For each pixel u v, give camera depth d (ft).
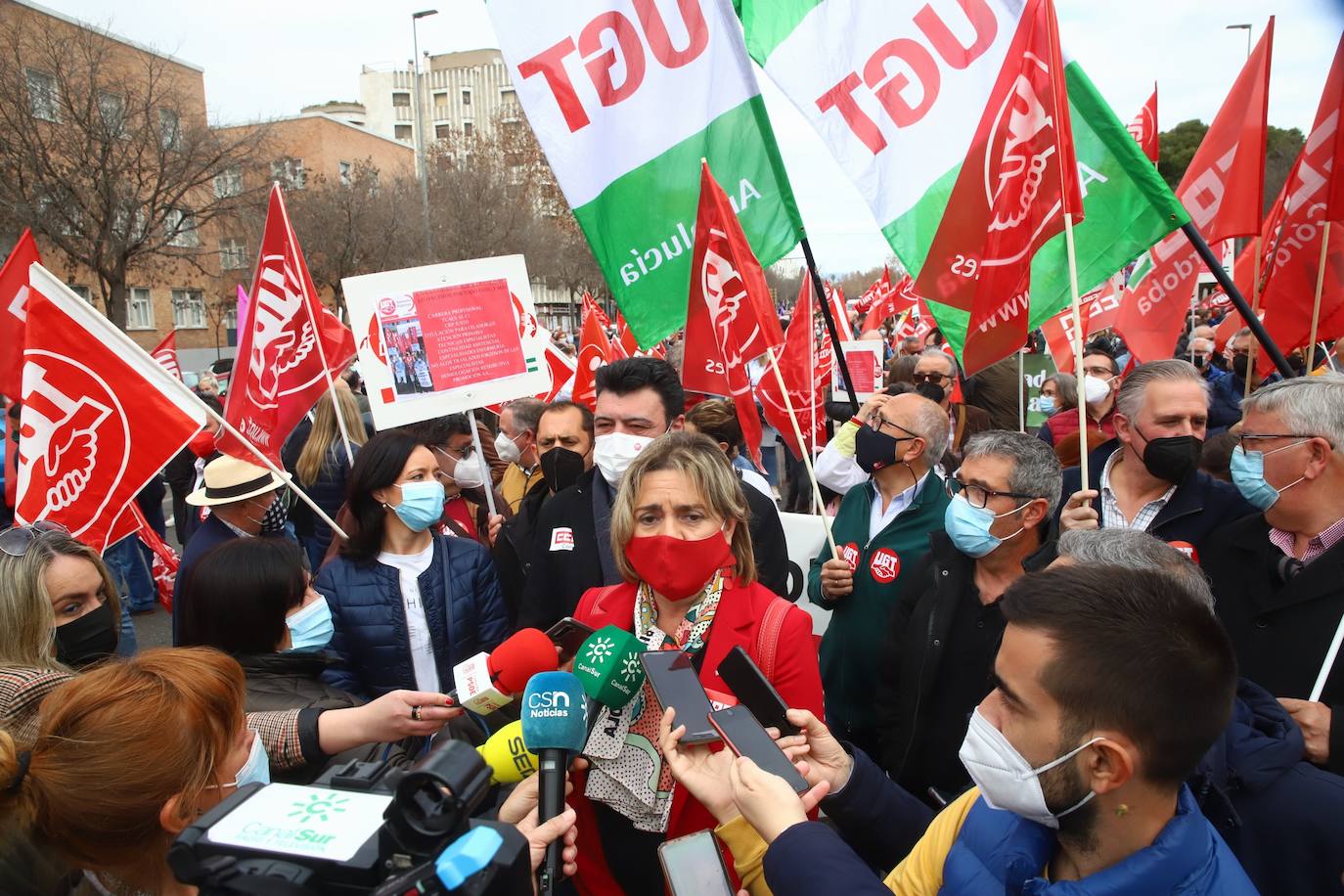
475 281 13.84
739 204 12.84
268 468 12.59
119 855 4.71
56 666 7.30
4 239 64.13
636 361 11.05
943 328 11.18
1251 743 5.43
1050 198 9.93
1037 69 9.85
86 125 62.49
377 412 13.12
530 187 114.52
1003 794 4.40
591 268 121.29
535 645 6.74
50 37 62.28
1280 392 7.73
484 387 13.83
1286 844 5.22
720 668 6.12
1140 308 14.64
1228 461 11.33
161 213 75.36
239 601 7.84
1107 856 4.33
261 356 13.75
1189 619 4.08
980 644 8.89
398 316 13.29
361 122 253.44
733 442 15.76
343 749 6.86
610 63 12.62
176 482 24.11
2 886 4.57
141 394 11.52
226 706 5.15
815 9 11.94
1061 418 18.84
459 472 15.67
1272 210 15.78
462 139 122.31
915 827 6.04
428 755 3.77
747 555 7.56
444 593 10.64
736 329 11.57
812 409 15.17
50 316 11.29
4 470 16.33
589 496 11.03
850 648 11.03
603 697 6.36
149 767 4.63
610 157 12.75
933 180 11.32
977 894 4.72
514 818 6.44
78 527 11.36
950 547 9.39
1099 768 4.09
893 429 11.23
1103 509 10.66
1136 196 10.28
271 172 83.56
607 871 6.90
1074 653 4.04
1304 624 7.43
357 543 10.71
